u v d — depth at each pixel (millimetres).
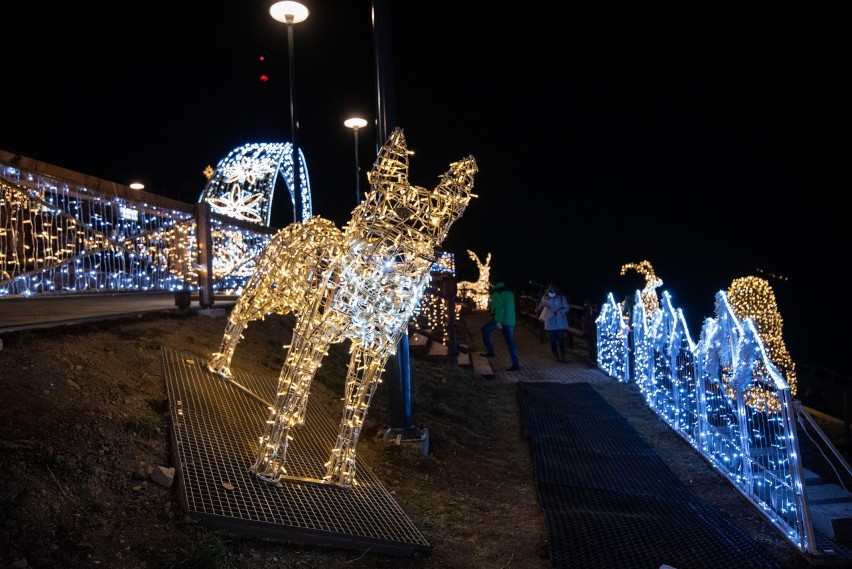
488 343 14031
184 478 3562
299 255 4730
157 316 6641
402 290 4355
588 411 8703
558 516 4695
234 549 3270
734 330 5891
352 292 4207
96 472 3391
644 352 9758
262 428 4832
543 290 21734
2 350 4223
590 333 13359
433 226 4398
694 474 6277
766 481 5203
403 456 5605
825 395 11242
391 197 4297
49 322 5035
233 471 3914
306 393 4211
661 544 4348
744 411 5613
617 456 6625
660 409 8719
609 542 4312
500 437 7188
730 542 4461
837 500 4910
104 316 5801
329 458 4754
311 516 3746
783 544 4680
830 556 4262
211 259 7930
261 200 12133
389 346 4461
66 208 6941
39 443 3408
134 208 7266
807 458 8133
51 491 3107
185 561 2955
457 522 4500
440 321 13945
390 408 5996
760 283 8695
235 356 6434
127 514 3209
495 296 12703
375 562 3664
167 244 8719
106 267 8367
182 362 5363
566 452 6598
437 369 10383
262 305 5410
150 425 3994
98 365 4570
